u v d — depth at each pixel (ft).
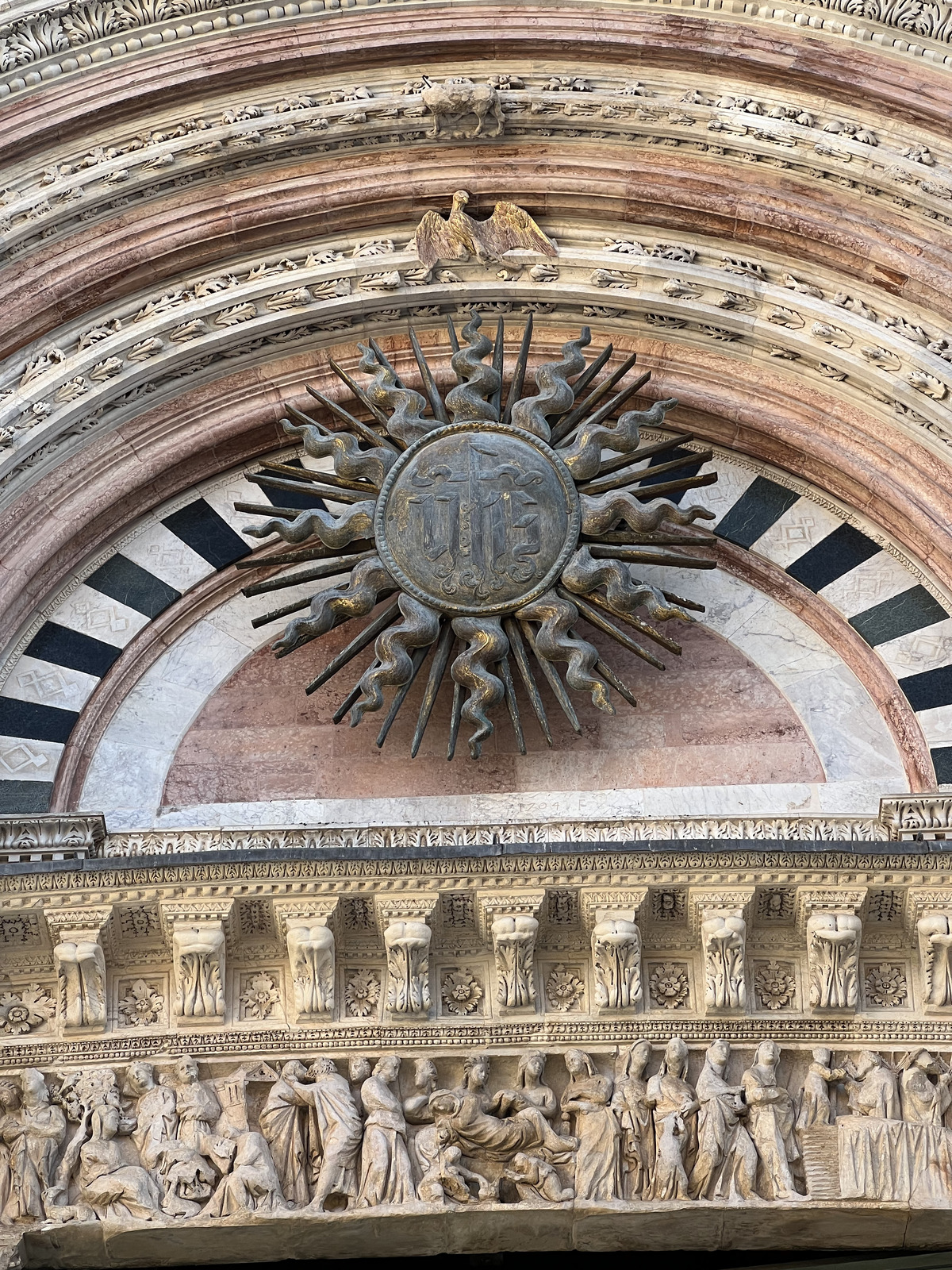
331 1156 40.96
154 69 53.62
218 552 51.42
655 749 48.11
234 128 53.42
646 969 43.16
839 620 49.62
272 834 46.47
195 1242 40.78
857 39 52.85
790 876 42.55
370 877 42.65
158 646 50.16
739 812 47.11
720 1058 41.98
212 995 42.55
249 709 49.19
